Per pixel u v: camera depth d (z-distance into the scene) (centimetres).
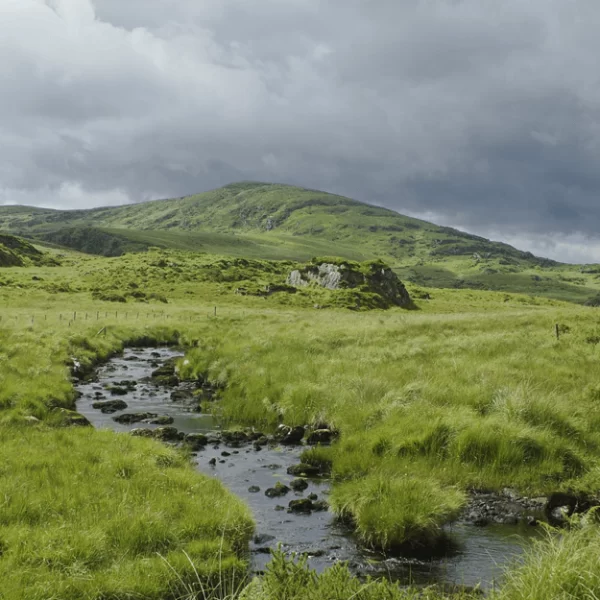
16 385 1884
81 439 1347
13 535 808
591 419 1459
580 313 3922
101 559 782
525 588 599
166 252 18325
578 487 1125
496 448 1290
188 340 4150
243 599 660
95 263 15425
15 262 14988
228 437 1630
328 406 1742
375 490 1047
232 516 953
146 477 1106
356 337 3231
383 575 831
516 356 2319
